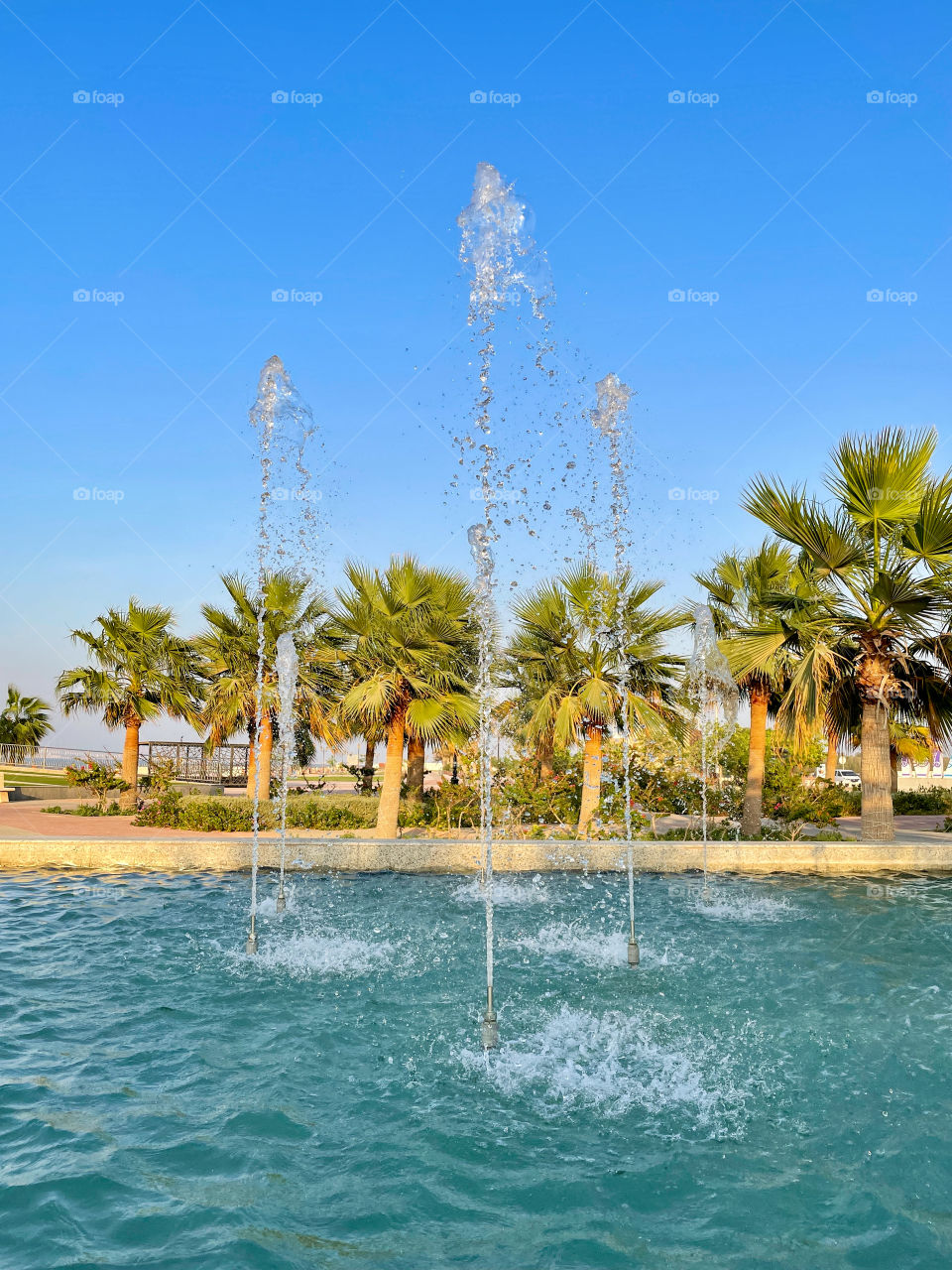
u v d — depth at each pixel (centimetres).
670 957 748
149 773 2233
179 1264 310
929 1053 530
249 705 1938
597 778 1407
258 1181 372
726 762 1772
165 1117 430
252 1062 505
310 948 764
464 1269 313
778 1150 409
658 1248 330
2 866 1154
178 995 627
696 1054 527
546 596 1442
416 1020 582
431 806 1709
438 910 932
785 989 658
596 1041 548
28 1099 445
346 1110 445
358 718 1486
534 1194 367
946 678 1377
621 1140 417
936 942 804
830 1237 338
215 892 1009
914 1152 408
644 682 1459
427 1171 384
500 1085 479
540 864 1185
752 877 1141
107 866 1169
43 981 654
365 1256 320
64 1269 304
